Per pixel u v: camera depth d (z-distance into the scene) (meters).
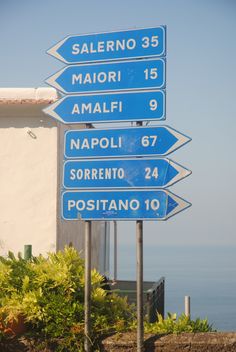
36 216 20.05
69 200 13.95
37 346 13.17
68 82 14.20
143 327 13.12
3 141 20.36
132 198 13.51
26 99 19.69
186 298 18.17
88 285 13.43
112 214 13.60
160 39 13.64
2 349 13.15
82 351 13.19
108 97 13.89
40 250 19.92
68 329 13.33
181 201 13.17
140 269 13.16
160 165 13.39
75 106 14.11
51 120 20.14
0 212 20.23
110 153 13.76
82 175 13.91
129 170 13.60
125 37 13.89
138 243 13.26
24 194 20.17
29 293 13.54
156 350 12.94
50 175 20.09
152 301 20.22
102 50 14.03
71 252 14.71
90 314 13.37
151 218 13.30
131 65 13.80
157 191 13.35
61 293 13.79
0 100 19.72
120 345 13.12
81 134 14.01
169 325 13.87
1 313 13.31
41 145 20.20
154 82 13.60
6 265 14.44
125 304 14.59
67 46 14.28
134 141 13.63
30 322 13.56
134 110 13.68
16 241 20.08
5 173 20.30
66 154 14.06
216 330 14.26
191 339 12.95
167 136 13.41
